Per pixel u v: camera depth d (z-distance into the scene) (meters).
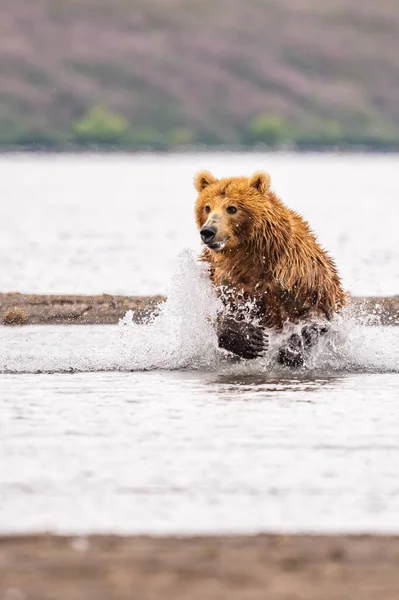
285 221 29.92
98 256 64.81
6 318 40.00
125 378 29.17
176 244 73.69
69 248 69.81
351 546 15.94
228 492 18.52
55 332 37.50
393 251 68.50
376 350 32.31
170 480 19.14
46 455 20.69
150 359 31.56
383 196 136.50
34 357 31.89
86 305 41.81
